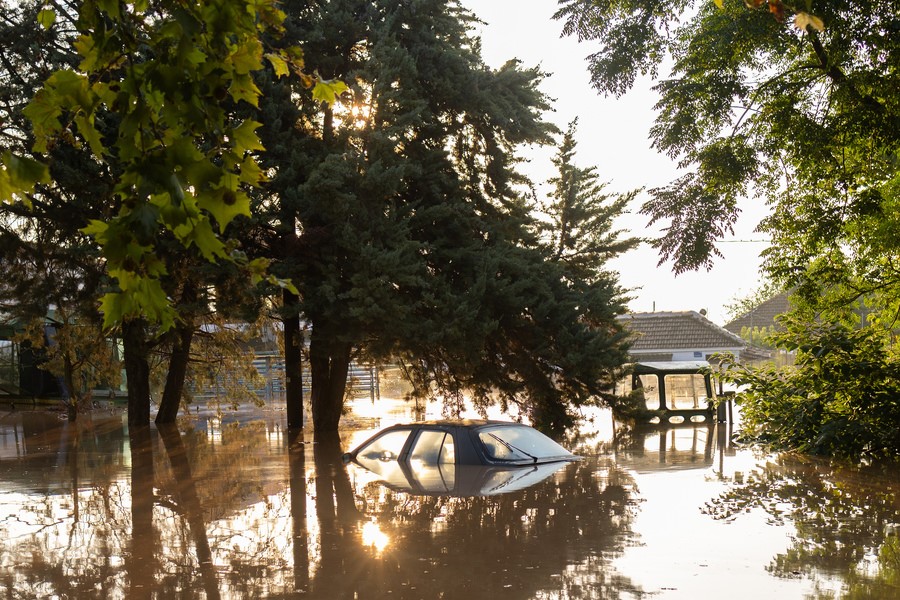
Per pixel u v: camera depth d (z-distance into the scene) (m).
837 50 14.48
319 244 19.28
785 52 16.62
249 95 2.44
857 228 17.09
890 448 13.35
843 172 16.52
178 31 2.25
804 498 9.27
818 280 17.72
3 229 21.53
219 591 6.32
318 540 7.76
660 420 21.44
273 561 7.11
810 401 14.63
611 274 23.00
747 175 15.61
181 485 11.78
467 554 6.99
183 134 2.30
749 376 16.56
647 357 46.69
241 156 2.41
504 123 20.38
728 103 15.59
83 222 19.98
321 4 20.19
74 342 26.02
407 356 21.53
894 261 17.95
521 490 9.72
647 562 6.59
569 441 16.52
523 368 21.12
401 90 19.11
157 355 26.66
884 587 5.79
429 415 24.33
